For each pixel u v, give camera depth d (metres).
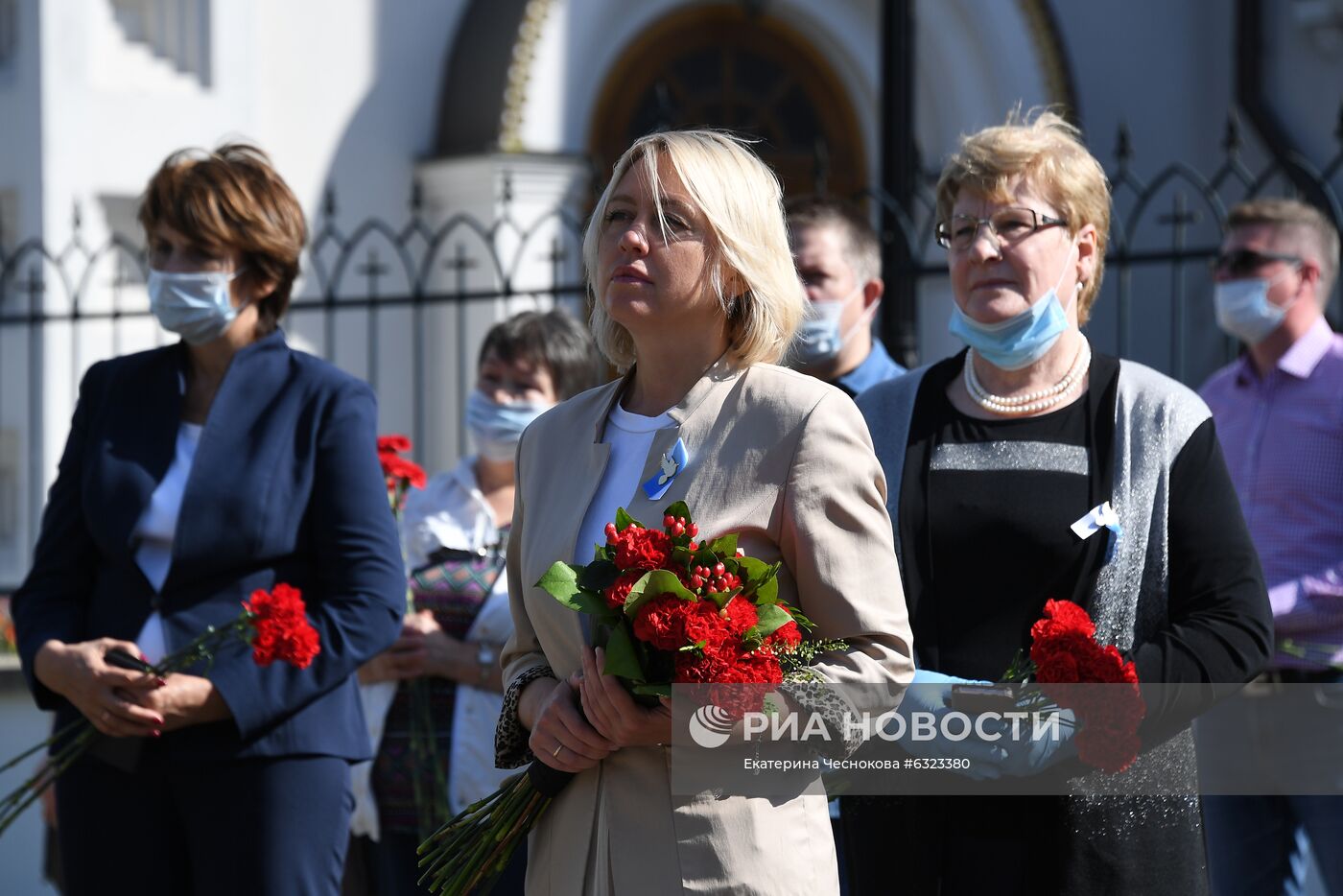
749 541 3.73
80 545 5.55
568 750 3.73
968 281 4.82
